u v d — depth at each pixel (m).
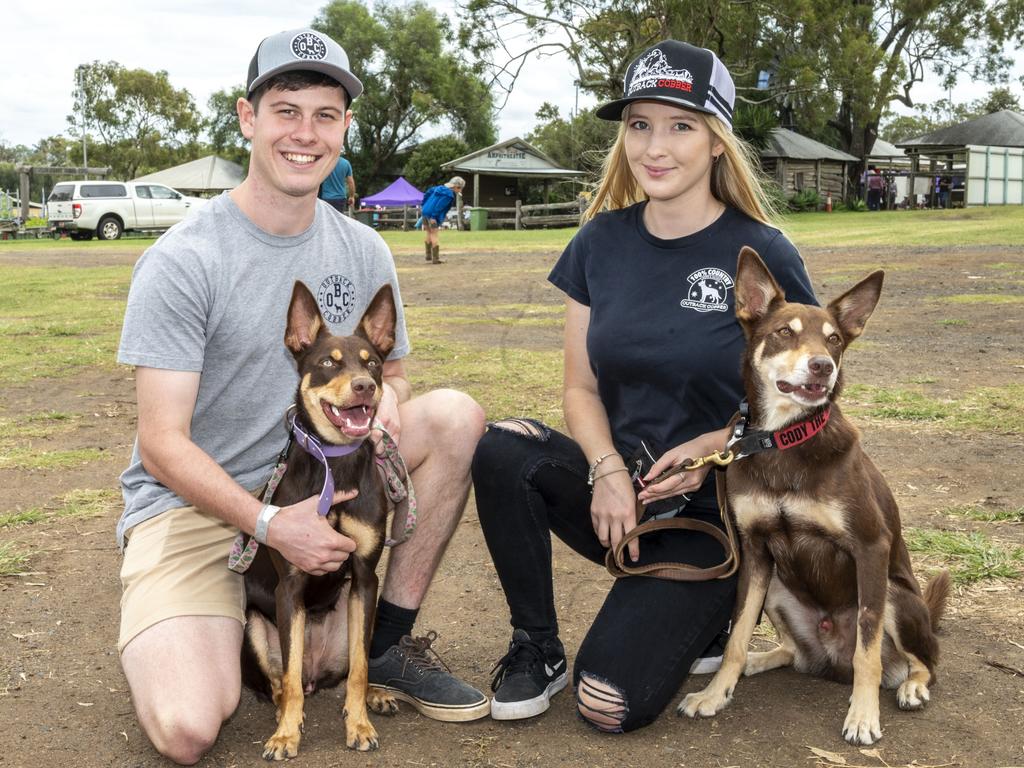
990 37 47.16
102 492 5.68
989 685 3.33
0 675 3.52
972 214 32.62
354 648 3.08
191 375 3.25
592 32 39.03
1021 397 7.30
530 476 3.35
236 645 3.16
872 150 55.91
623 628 3.12
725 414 3.48
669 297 3.44
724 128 3.43
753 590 3.30
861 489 3.08
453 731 3.17
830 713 3.23
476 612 4.13
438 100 67.31
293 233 3.48
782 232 3.60
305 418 3.08
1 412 7.75
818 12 41.25
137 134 86.06
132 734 3.12
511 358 9.48
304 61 3.29
